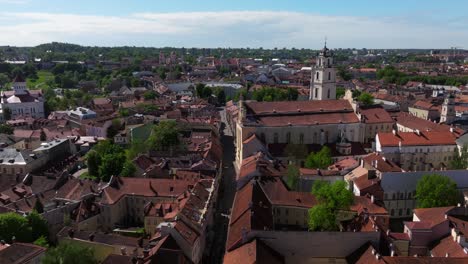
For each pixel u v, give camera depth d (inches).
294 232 4256.9
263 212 4795.8
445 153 7214.6
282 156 7485.2
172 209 5536.4
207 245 5255.9
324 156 7066.9
